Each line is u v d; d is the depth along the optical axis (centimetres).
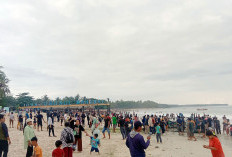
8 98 10025
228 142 1708
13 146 1236
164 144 1555
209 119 2153
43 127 2473
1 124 768
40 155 652
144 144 475
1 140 757
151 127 2145
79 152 1152
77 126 1174
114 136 1914
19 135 1662
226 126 2277
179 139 1836
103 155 1091
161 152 1241
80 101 5409
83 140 1622
